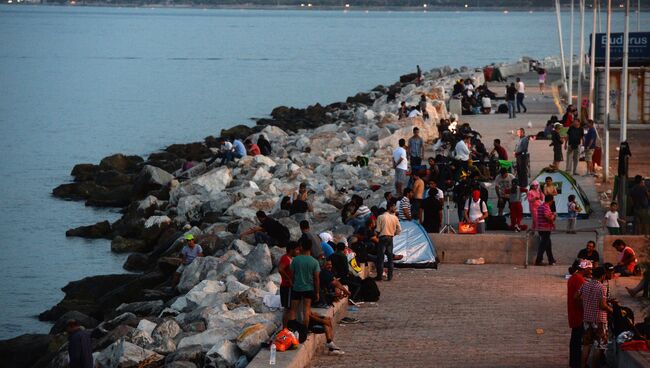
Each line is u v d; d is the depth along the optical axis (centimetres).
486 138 9600
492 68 16938
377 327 4188
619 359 3403
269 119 15188
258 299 4450
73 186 9388
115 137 13962
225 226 6812
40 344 4728
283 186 7906
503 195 6141
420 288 4875
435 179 6675
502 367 3616
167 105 18262
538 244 5412
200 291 4731
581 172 7556
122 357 3853
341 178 8375
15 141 13438
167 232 7156
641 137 9675
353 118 13488
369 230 5134
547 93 14300
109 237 7644
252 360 3459
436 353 3803
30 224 8131
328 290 4203
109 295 5588
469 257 5453
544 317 4331
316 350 3812
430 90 13512
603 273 3512
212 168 9444
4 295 6012
